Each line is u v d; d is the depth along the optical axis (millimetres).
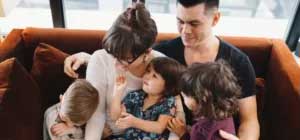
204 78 1097
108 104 1280
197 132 1135
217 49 1354
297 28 2070
